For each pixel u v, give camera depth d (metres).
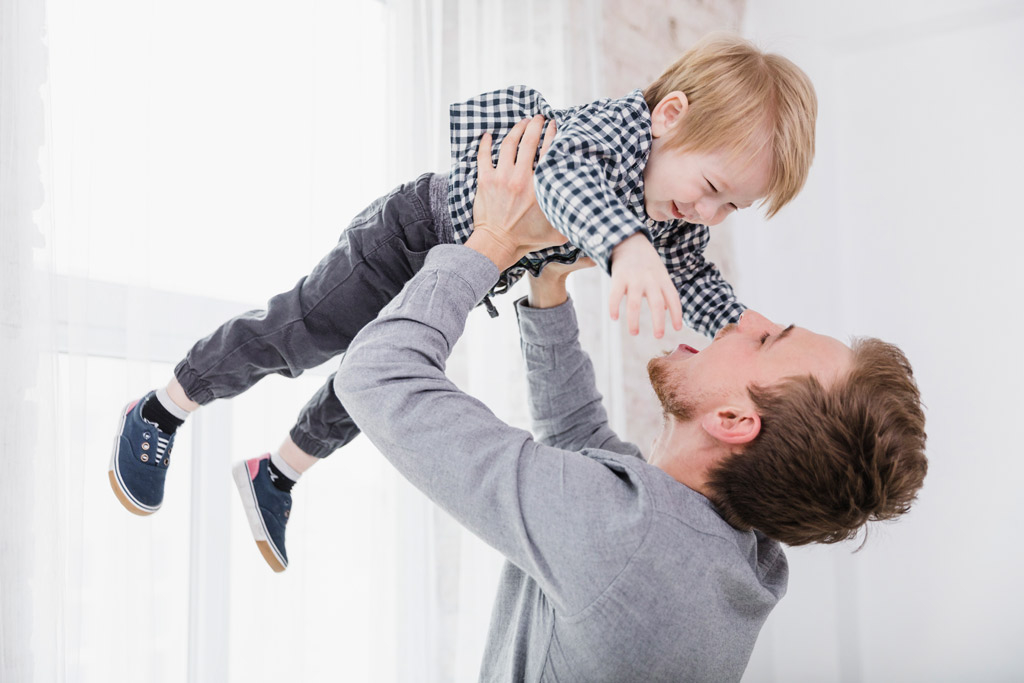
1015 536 2.72
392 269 1.09
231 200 1.74
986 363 2.81
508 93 1.15
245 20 1.79
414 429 0.85
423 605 1.89
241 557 1.70
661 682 0.88
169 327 1.63
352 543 1.86
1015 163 2.85
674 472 0.98
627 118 1.11
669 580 0.85
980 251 2.87
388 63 2.00
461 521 0.87
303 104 1.85
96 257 1.51
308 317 1.09
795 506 0.89
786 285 3.15
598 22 2.47
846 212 3.08
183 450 1.66
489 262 0.96
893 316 2.97
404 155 1.98
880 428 0.89
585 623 0.85
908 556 2.86
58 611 1.32
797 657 2.98
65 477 1.39
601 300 2.37
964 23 2.94
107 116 1.53
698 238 1.29
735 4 3.21
